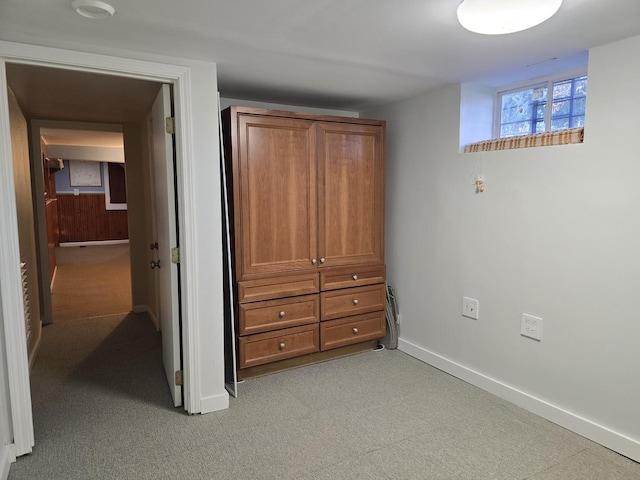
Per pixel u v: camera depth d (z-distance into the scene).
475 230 2.82
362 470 1.98
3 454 1.95
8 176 1.97
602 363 2.18
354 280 3.33
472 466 2.01
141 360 3.33
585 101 2.33
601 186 2.14
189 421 2.41
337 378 2.98
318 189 3.10
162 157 2.52
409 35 1.95
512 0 1.49
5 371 2.03
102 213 10.84
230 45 2.08
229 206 2.86
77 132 5.24
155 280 4.04
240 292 2.86
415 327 3.37
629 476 1.94
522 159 2.51
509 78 2.74
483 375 2.82
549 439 2.24
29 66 2.25
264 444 2.18
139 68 2.18
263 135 2.87
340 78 2.72
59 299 5.26
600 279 2.18
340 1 1.60
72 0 1.58
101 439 2.22
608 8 1.66
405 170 3.37
